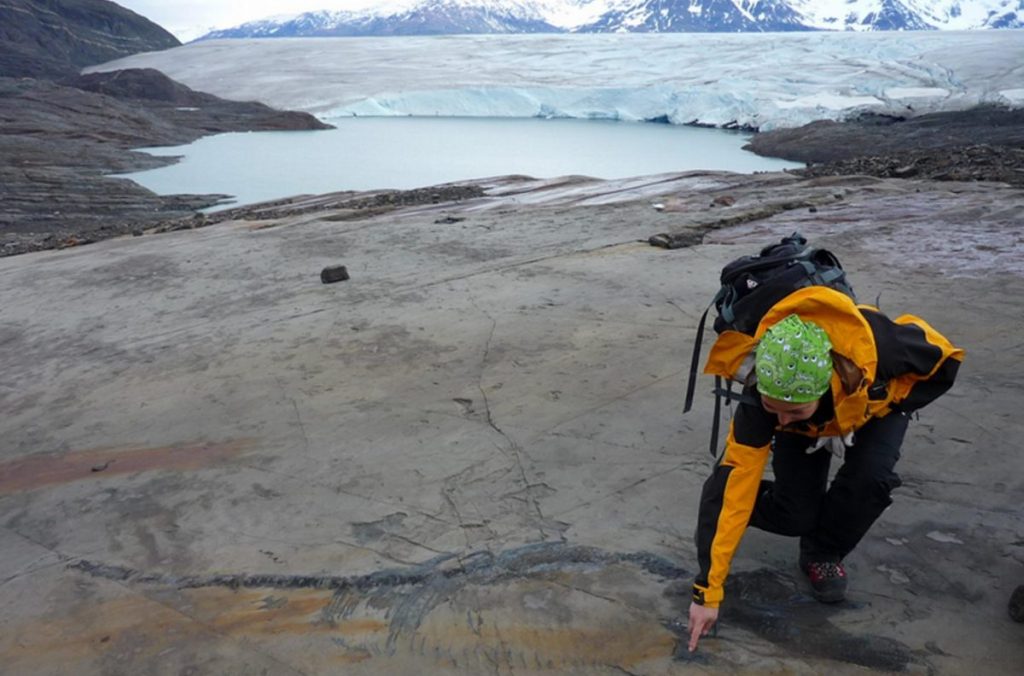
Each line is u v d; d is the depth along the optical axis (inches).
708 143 1471.5
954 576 110.0
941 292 227.0
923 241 284.7
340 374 206.7
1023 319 202.2
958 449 141.3
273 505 146.2
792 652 99.5
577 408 173.6
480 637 107.3
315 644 108.8
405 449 162.9
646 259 292.4
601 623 107.7
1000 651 96.4
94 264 373.1
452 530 132.3
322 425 178.2
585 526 129.8
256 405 193.3
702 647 101.3
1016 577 108.7
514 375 195.2
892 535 119.6
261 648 109.0
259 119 1781.5
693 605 93.4
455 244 347.9
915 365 87.4
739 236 320.5
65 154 1170.0
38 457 180.1
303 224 445.1
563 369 195.6
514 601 113.4
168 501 151.9
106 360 240.5
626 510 133.4
